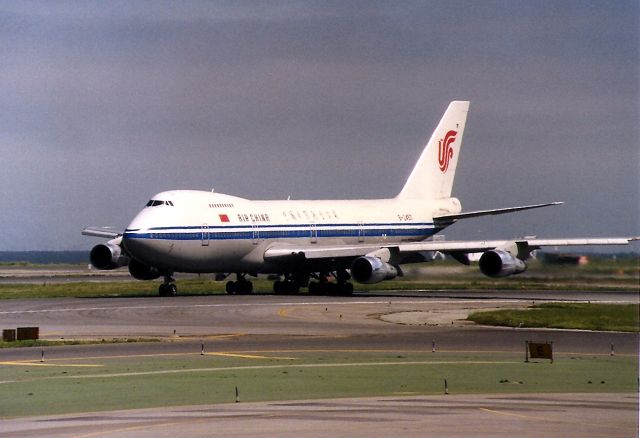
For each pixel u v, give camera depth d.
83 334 188.50
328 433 86.50
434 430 87.94
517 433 86.50
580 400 106.06
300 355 150.75
